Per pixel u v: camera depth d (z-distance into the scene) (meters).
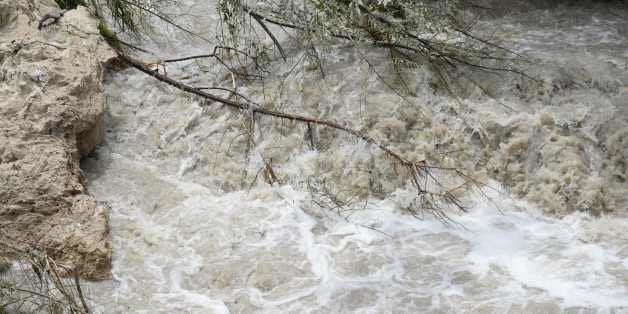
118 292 5.38
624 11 8.03
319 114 6.77
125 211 6.01
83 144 6.35
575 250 5.66
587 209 5.97
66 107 6.11
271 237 5.80
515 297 5.26
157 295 5.36
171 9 8.29
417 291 5.35
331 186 6.27
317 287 5.39
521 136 6.32
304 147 6.54
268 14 7.89
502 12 8.01
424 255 5.66
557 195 6.03
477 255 5.65
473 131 6.46
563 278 5.40
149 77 7.04
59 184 5.70
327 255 5.65
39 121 6.00
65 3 7.56
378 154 6.34
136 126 6.78
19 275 5.35
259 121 6.70
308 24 7.07
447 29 7.19
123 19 7.64
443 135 6.51
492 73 6.98
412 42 7.15
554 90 6.71
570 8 8.09
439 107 6.70
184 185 6.28
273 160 6.48
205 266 5.57
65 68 6.37
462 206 6.11
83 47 6.81
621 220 5.92
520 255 5.64
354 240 5.79
